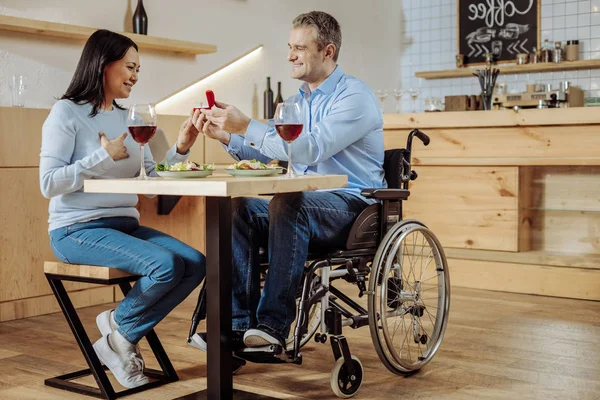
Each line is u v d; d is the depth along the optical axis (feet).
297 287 7.04
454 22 21.03
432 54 21.47
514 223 12.95
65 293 7.35
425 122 13.62
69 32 11.88
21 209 10.84
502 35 20.24
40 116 10.98
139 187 6.09
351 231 7.32
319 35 8.04
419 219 13.96
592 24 19.04
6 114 10.57
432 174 13.76
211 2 15.26
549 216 12.76
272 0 16.97
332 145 7.49
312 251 7.50
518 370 8.05
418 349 8.90
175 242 7.54
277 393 7.26
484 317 10.83
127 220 7.78
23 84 11.30
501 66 19.48
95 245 7.22
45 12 12.01
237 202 7.45
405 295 8.09
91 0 12.74
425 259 13.79
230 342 6.66
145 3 13.79
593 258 12.33
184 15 14.64
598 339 9.48
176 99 14.61
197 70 14.99
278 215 6.91
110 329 7.32
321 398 7.11
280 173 7.21
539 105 16.67
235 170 6.68
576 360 8.46
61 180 7.11
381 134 8.19
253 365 8.26
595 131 12.12
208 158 13.62
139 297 7.10
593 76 19.04
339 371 7.00
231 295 6.64
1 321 10.68
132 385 7.33
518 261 12.91
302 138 7.29
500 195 13.08
